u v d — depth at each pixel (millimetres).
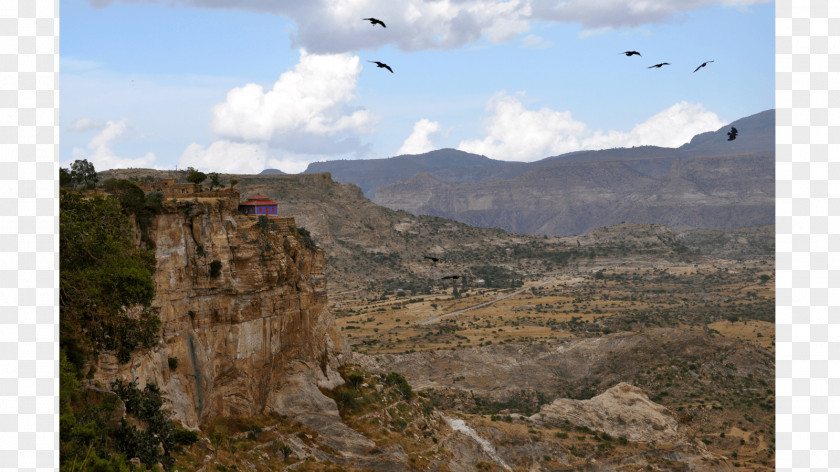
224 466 85812
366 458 104062
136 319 78000
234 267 96875
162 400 84688
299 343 109250
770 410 187250
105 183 89250
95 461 61125
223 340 96500
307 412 106250
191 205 92812
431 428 122625
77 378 70438
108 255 74188
